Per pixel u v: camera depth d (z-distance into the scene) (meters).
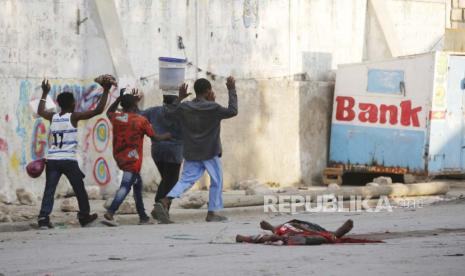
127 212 27.33
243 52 36.78
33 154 31.39
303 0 38.53
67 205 27.86
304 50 38.62
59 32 31.91
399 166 37.22
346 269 15.43
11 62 30.94
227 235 21.19
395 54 39.81
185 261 16.77
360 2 40.28
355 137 38.31
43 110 24.61
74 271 15.90
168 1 34.72
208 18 35.84
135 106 25.20
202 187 35.06
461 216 26.42
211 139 25.22
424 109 36.56
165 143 25.81
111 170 31.62
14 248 19.59
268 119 37.38
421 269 15.41
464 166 37.50
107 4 32.59
